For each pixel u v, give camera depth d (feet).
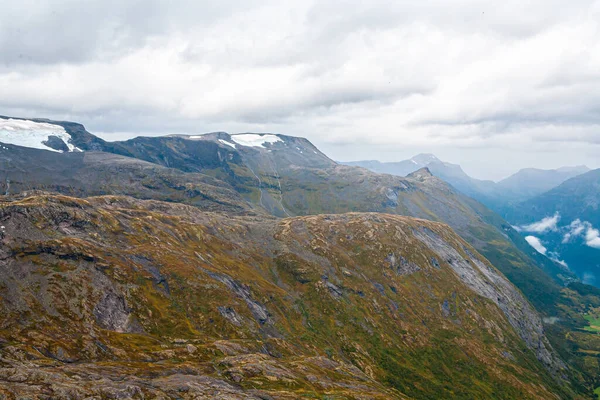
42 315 485.97
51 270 571.69
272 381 479.82
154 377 410.93
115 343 486.79
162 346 523.70
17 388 306.14
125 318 563.07
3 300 480.64
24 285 525.34
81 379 354.74
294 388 476.13
